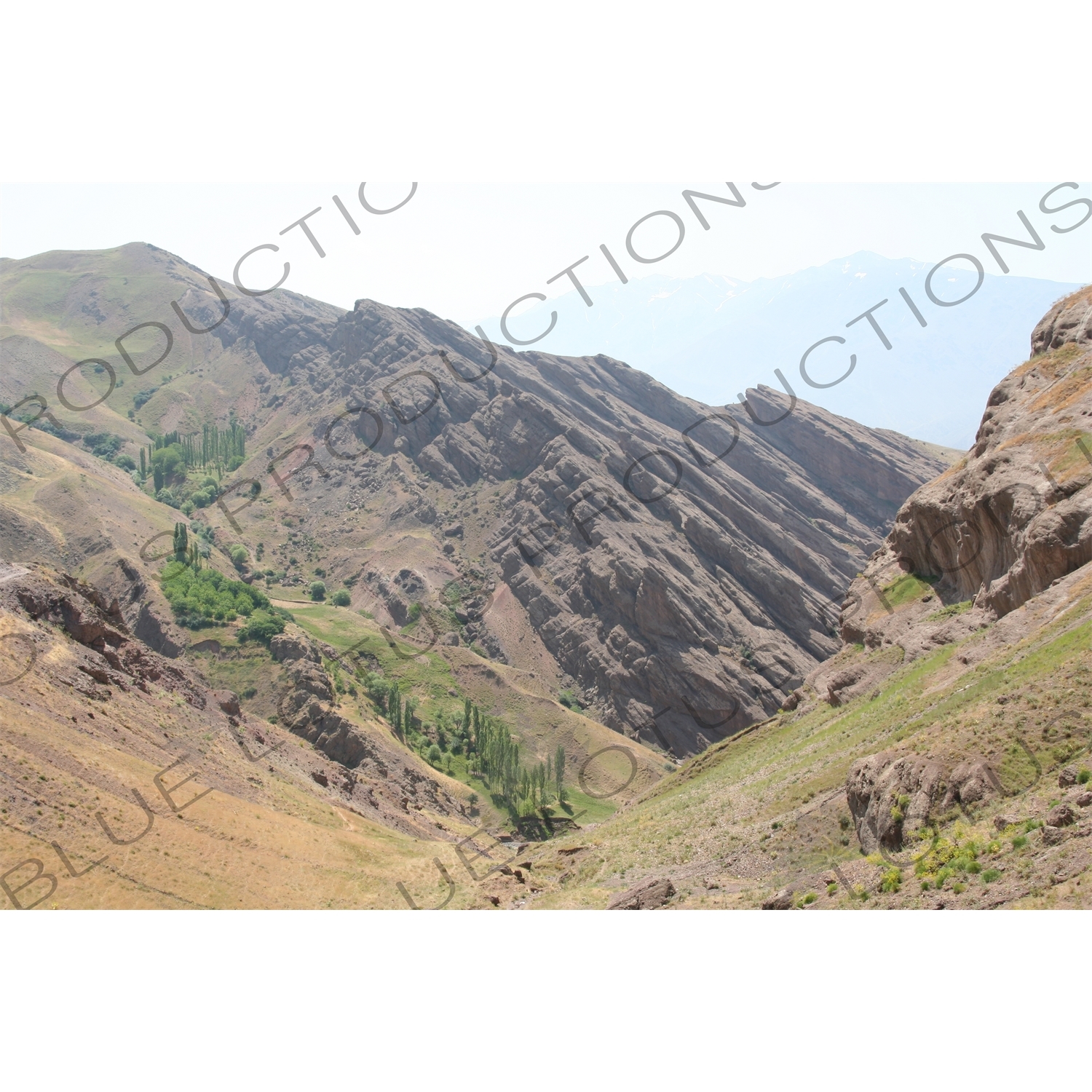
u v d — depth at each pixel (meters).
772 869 37.72
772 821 43.44
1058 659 36.91
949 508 71.88
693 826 50.12
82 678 58.66
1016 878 23.20
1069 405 63.94
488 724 158.38
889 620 75.25
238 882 43.31
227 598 144.75
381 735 126.00
